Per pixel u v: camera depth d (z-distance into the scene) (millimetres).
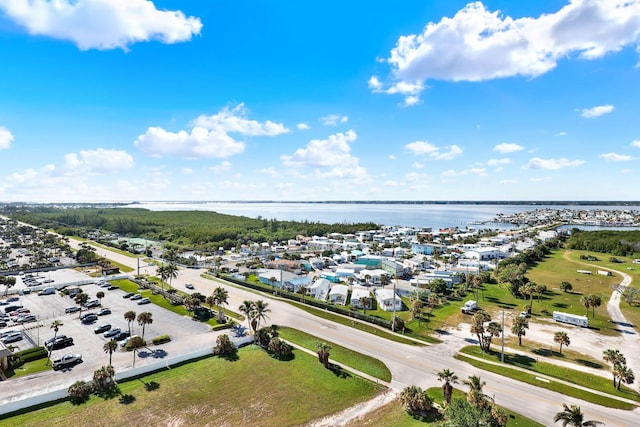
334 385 52969
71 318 80750
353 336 71375
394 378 54906
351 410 47000
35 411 44656
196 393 50188
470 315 85625
